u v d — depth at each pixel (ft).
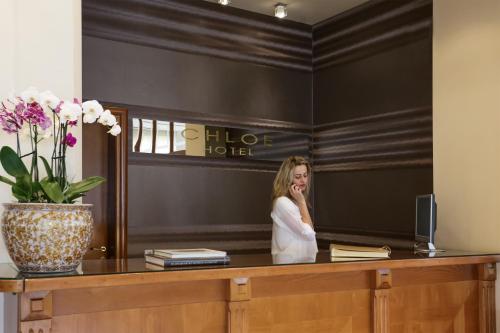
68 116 6.43
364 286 8.66
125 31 14.33
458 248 11.92
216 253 7.55
